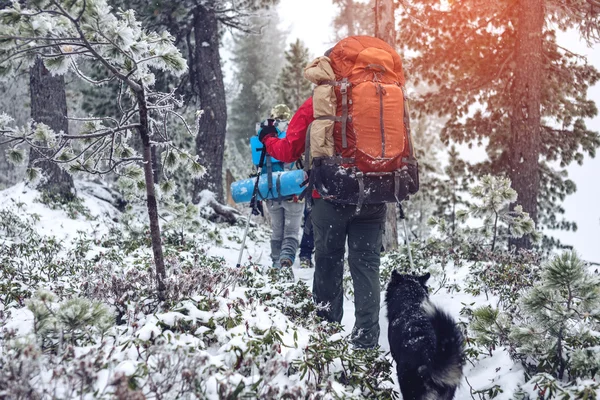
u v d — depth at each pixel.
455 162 12.45
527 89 10.58
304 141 3.98
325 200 3.92
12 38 2.87
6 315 3.39
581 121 11.51
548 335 3.24
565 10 10.95
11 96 15.88
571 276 2.92
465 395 3.36
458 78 11.87
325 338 3.19
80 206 9.88
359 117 3.60
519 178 10.55
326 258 4.06
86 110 13.36
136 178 3.96
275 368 2.45
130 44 3.19
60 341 2.59
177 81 13.48
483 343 3.38
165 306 3.39
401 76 3.95
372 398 2.96
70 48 3.28
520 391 2.98
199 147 13.13
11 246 6.04
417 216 16.72
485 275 5.59
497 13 11.13
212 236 8.18
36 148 3.44
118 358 2.55
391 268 6.14
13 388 1.97
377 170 3.60
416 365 3.09
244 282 4.62
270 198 6.24
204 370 2.42
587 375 2.86
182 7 12.23
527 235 10.30
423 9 11.43
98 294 3.53
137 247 6.84
